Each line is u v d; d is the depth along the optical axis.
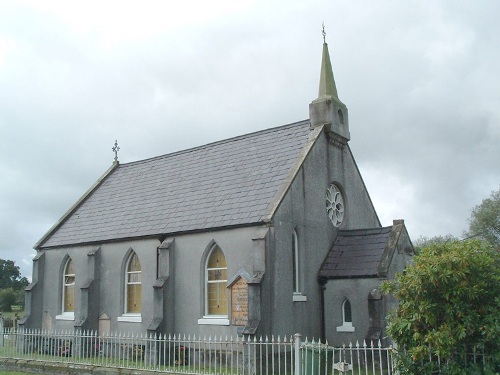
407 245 23.81
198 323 23.36
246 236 22.22
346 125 27.52
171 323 24.25
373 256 22.84
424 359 13.01
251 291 20.41
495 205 57.59
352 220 27.38
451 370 12.32
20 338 24.73
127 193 31.83
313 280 23.38
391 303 21.42
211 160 29.11
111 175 35.97
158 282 24.28
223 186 25.86
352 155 28.17
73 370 20.27
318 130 25.59
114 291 27.52
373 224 29.47
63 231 32.12
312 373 16.34
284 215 22.28
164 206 27.59
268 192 23.16
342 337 22.47
